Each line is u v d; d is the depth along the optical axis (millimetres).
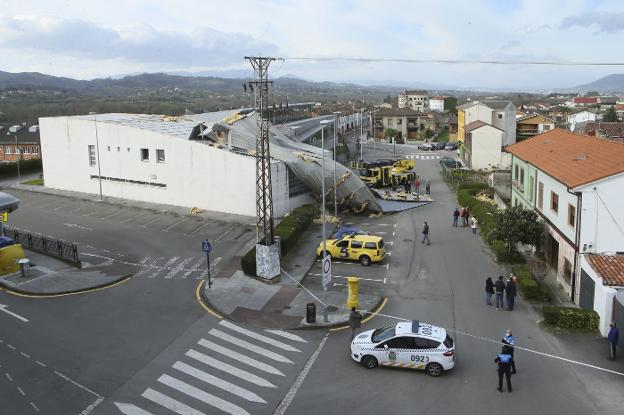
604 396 17500
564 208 27453
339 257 32875
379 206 46781
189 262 32406
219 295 26875
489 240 35219
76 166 53656
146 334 22531
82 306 25719
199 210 44906
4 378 18828
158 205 47406
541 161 32750
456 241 37344
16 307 25562
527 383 18391
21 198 51844
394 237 38656
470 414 16531
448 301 26312
